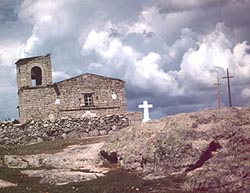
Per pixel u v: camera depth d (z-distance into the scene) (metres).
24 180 34.88
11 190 31.44
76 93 62.94
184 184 28.70
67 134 55.41
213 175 28.22
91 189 29.78
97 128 56.09
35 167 40.16
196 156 33.16
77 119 56.22
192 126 38.00
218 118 39.03
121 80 64.50
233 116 39.16
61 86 62.66
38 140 55.03
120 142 39.50
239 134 34.59
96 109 63.25
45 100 62.19
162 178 31.61
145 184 30.16
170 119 40.09
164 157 33.91
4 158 42.97
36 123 55.84
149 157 34.66
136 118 56.84
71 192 29.42
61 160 40.97
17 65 64.25
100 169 37.81
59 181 33.78
